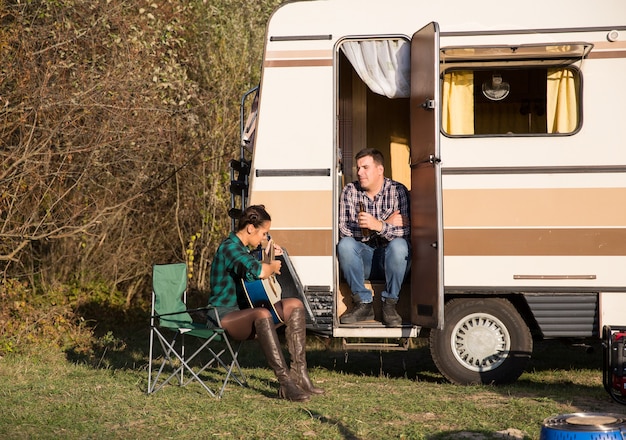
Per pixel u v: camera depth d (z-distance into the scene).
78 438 5.54
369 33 7.59
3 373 7.83
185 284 7.26
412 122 7.45
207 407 6.33
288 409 6.22
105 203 11.59
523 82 7.74
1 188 9.77
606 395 6.99
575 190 7.36
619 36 7.36
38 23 10.05
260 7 13.37
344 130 9.23
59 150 9.91
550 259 7.35
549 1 7.45
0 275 10.75
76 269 12.95
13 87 9.80
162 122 11.16
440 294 6.96
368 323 7.54
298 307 6.86
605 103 7.37
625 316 7.28
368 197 7.86
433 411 6.25
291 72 7.64
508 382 7.44
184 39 11.68
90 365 8.42
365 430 5.63
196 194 13.34
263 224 6.97
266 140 7.62
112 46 10.23
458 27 7.50
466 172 7.43
